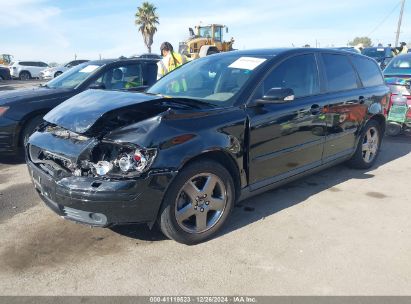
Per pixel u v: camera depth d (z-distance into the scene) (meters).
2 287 2.76
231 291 2.72
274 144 3.79
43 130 3.68
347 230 3.60
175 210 3.14
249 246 3.31
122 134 2.96
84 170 2.98
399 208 4.11
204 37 21.12
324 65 4.57
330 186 4.76
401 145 7.01
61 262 3.07
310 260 3.09
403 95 7.09
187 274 2.91
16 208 4.10
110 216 2.91
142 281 2.83
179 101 3.47
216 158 3.39
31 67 33.34
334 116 4.52
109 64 6.84
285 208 4.08
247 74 3.81
